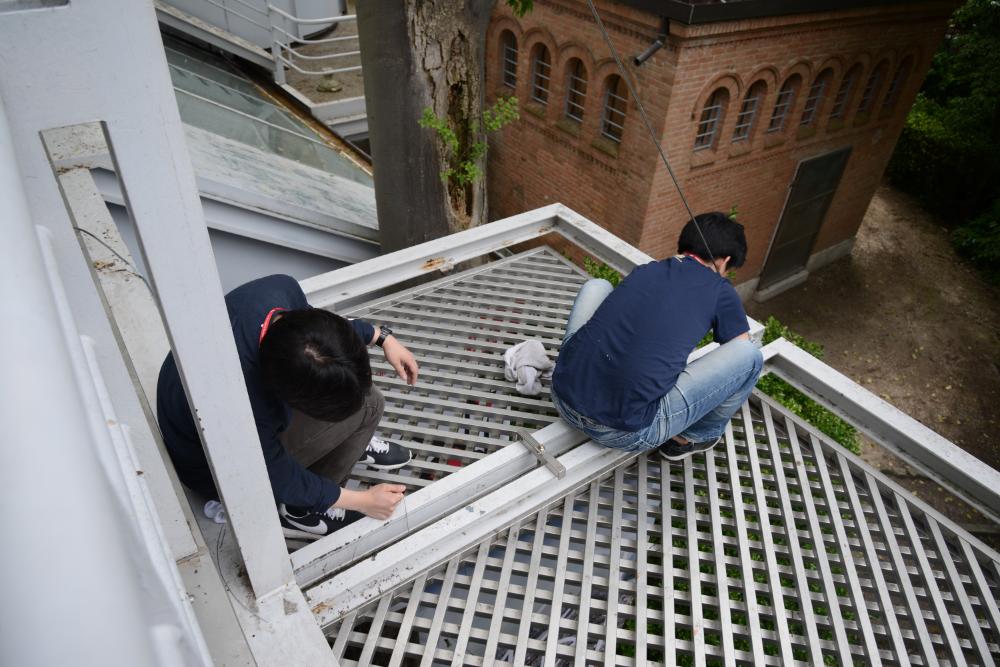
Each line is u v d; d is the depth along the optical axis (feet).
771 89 29.73
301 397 4.77
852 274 44.70
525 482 7.74
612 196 31.68
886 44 32.76
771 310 41.34
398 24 15.08
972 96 50.08
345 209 18.90
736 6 24.45
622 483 8.42
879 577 7.75
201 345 3.90
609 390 7.48
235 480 4.73
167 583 1.74
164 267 3.49
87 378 1.66
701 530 8.32
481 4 15.74
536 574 7.33
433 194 17.65
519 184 37.99
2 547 0.84
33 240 1.56
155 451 4.93
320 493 6.18
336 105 30.45
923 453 8.66
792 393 17.88
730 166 31.58
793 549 7.94
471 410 9.48
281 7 34.04
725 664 6.82
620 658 6.78
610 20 27.04
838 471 9.04
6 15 2.62
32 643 0.75
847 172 38.60
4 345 1.14
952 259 47.06
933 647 7.25
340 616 6.64
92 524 0.96
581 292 9.12
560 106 32.27
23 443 0.98
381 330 8.21
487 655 6.58
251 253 16.74
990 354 39.55
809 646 7.03
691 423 7.91
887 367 38.45
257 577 5.60
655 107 27.12
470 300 11.98
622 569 7.98
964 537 8.20
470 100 17.03
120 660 0.83
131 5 2.77
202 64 29.12
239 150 18.93
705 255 7.99
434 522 7.66
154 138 3.09
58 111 2.87
